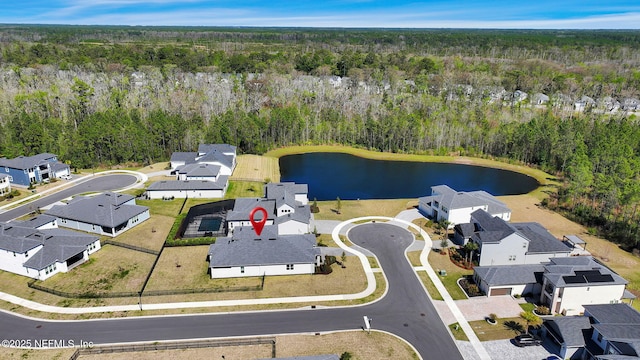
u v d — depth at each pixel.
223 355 40.44
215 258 53.66
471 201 70.56
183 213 73.69
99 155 104.19
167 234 65.88
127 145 104.69
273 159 115.62
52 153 100.75
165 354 40.50
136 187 87.88
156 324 44.59
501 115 133.38
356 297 50.06
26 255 53.19
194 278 53.38
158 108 126.12
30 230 58.09
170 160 104.50
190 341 42.09
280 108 135.25
